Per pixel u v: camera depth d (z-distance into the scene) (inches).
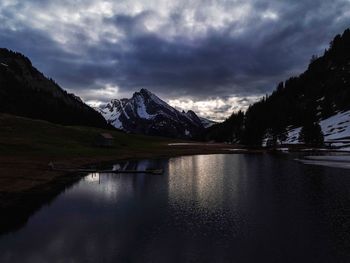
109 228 1199.6
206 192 1855.3
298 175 2482.8
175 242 1051.3
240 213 1384.1
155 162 3796.8
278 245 1019.3
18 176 2293.3
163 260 918.4
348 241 1048.2
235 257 935.7
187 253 965.8
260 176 2471.7
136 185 2121.1
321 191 1831.9
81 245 1031.6
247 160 4015.8
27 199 1680.6
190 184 2148.1
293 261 906.1
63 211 1443.2
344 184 2042.3
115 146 5521.7
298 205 1508.4
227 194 1787.6
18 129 4835.1
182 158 4439.0
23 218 1333.7
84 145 4948.3
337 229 1163.3
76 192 1879.9
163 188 2004.2
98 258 933.2
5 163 2824.8
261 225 1216.2
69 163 3203.7
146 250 989.8
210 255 949.8
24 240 1077.1
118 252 976.9
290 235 1106.7
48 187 2025.1
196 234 1126.4
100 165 3324.3
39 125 5383.9
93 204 1573.6
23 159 3129.9
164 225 1229.1
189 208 1482.5
